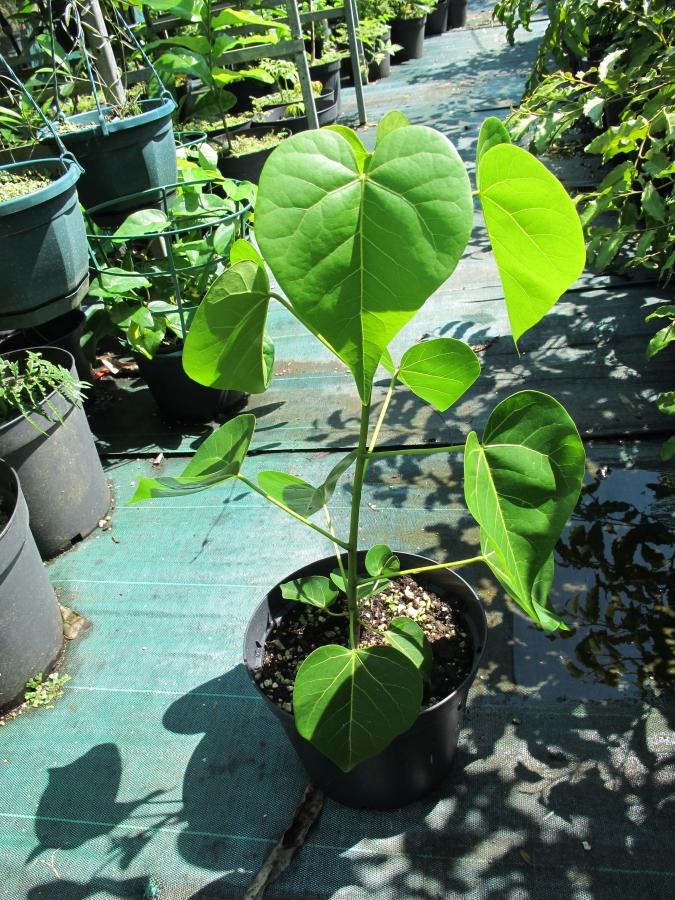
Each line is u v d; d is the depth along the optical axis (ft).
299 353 5.26
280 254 1.24
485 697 2.74
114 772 2.68
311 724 1.86
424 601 2.46
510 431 1.71
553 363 4.56
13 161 4.55
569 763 2.49
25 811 2.59
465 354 1.91
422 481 3.86
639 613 3.01
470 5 18.90
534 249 1.44
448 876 2.23
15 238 3.37
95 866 2.40
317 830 2.39
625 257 5.43
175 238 4.98
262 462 4.19
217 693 2.91
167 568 3.57
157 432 4.61
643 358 4.43
